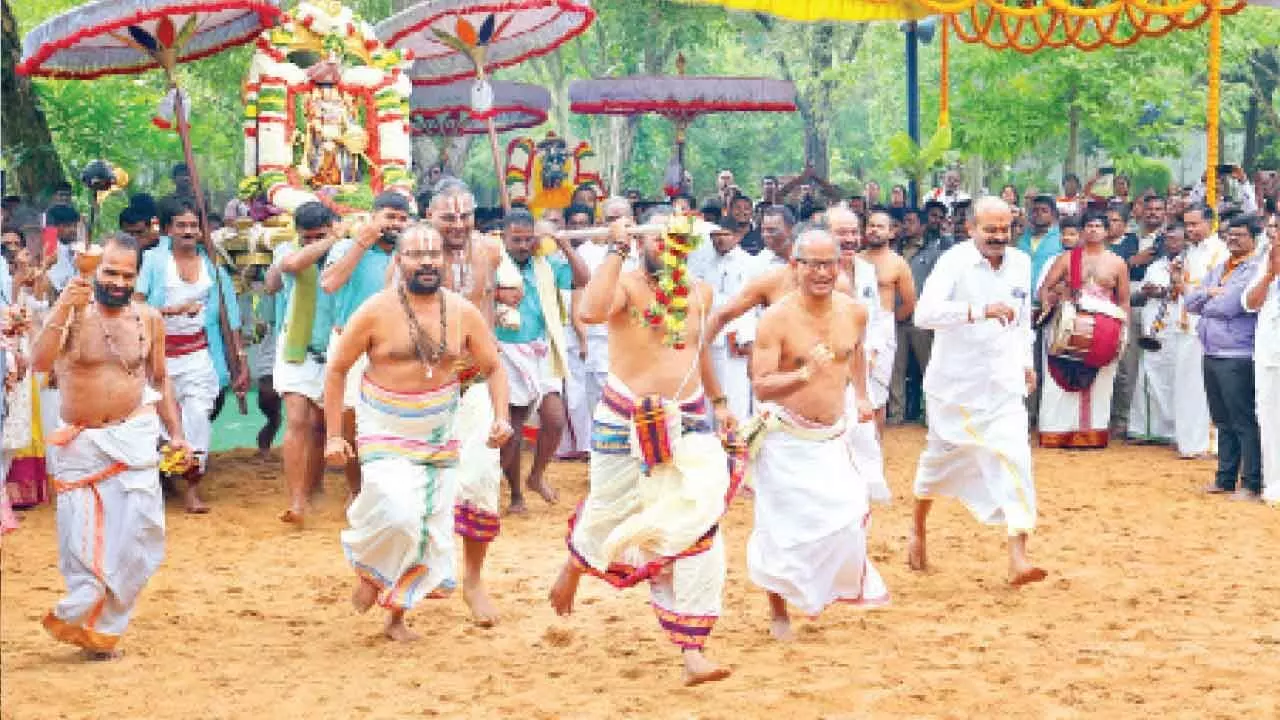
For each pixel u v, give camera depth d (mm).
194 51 15531
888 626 8664
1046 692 7301
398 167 15656
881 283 13641
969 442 9672
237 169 33188
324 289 10914
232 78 29281
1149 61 26047
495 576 9992
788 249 13281
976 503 9789
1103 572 10141
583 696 7285
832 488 8266
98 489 7953
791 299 8328
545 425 12664
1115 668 7719
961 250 9711
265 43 14883
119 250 7984
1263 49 30844
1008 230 9617
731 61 53094
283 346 11898
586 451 15008
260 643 8375
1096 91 25703
